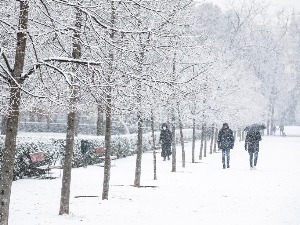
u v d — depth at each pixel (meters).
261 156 37.78
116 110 13.00
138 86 13.20
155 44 12.00
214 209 14.40
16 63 9.84
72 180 20.61
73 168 26.56
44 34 10.10
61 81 11.51
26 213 12.92
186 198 16.42
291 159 34.72
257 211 14.13
